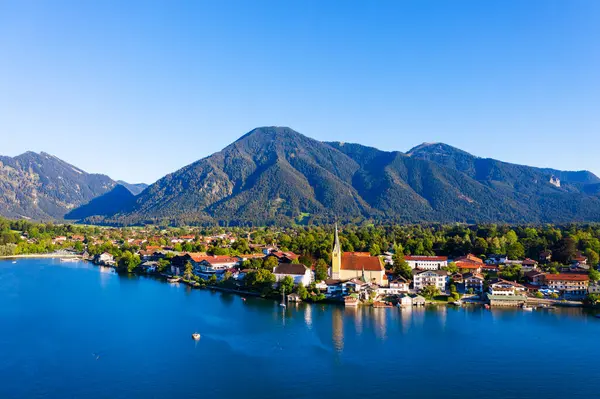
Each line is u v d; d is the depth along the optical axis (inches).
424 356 6304.1
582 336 7199.8
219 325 7682.1
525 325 7795.3
